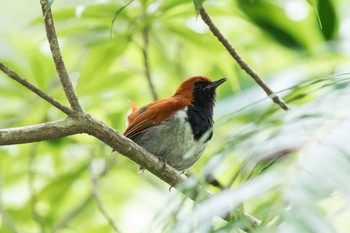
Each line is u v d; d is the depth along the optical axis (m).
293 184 2.20
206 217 2.35
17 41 12.79
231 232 2.41
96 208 14.46
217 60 12.16
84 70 11.75
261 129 2.98
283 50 14.87
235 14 11.78
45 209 13.95
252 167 2.63
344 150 2.34
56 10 10.40
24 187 14.49
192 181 2.93
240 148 2.90
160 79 14.98
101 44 11.38
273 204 2.20
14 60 12.48
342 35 13.52
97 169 14.37
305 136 2.53
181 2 10.70
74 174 12.95
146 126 10.95
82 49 13.65
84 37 13.73
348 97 2.92
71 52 13.84
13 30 13.48
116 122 12.96
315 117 2.73
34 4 19.34
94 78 11.91
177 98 11.43
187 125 10.95
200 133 11.15
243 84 13.62
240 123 11.68
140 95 14.42
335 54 12.62
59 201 13.13
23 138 6.55
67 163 13.85
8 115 11.96
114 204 14.80
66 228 13.90
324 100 2.96
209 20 8.54
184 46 13.86
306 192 2.15
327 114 2.72
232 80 12.21
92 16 10.63
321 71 12.70
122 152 7.50
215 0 12.50
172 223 2.79
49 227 13.40
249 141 2.92
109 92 12.53
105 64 11.69
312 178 2.20
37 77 11.75
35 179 13.71
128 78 12.86
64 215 13.55
